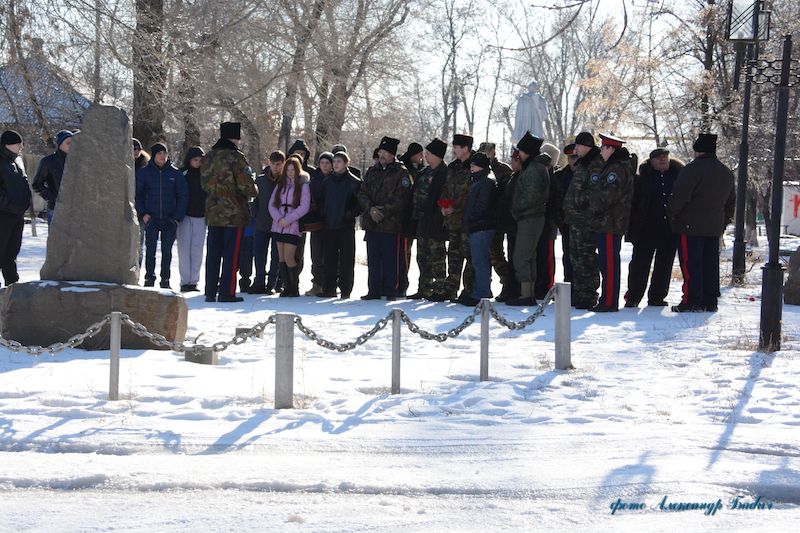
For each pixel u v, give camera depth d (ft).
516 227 53.83
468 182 54.29
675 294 62.03
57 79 91.91
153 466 22.34
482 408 28.71
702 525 18.70
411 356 38.11
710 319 48.67
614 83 110.22
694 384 32.27
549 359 37.17
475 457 23.45
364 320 47.39
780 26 103.76
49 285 38.37
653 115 109.81
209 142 114.42
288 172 57.36
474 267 53.26
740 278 69.82
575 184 52.16
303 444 24.50
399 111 133.80
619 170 50.62
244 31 105.09
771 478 21.40
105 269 39.81
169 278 61.16
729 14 66.44
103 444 24.20
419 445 24.48
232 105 105.09
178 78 96.02
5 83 95.25
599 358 37.42
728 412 28.07
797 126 112.06
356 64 124.88
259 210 59.77
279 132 120.98
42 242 99.30
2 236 52.90
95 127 40.32
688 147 112.98
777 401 29.63
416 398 29.89
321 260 59.11
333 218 57.47
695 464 22.57
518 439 25.02
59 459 22.97
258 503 20.10
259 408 28.40
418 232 55.98
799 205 178.50
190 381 31.83
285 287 58.13
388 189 56.03
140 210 60.18
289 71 113.29
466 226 52.65
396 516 19.20
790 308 54.60
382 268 57.11
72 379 31.76
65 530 18.21
